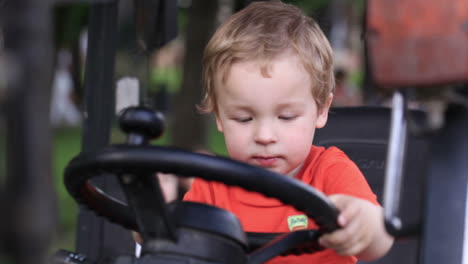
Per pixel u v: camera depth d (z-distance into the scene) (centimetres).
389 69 81
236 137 143
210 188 160
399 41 81
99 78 159
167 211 98
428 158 89
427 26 80
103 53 158
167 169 93
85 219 158
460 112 87
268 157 141
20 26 69
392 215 89
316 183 149
